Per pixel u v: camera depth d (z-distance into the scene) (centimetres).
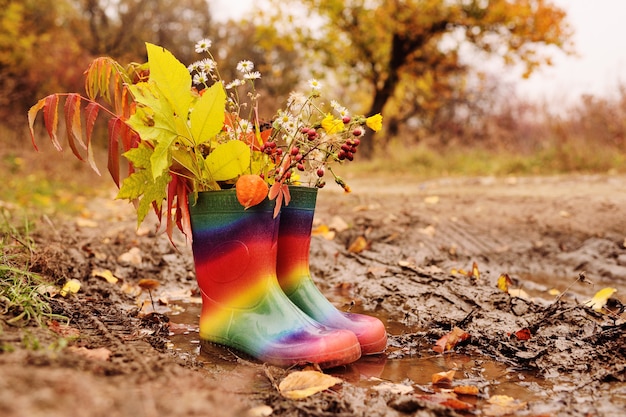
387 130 2211
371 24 1680
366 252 408
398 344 223
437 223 481
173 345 211
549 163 945
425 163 1167
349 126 202
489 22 1616
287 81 2761
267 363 189
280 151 203
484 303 265
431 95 2148
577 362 193
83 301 244
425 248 422
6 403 102
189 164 204
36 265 282
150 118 198
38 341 155
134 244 393
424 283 303
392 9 1664
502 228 471
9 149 996
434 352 212
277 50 2819
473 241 444
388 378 183
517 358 200
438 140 1332
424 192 687
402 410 151
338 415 144
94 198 797
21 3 1677
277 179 203
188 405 119
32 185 799
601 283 358
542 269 398
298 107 208
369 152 1631
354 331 208
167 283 324
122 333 201
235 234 202
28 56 1564
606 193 586
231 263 204
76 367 133
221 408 121
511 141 1233
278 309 198
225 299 207
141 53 2373
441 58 1830
